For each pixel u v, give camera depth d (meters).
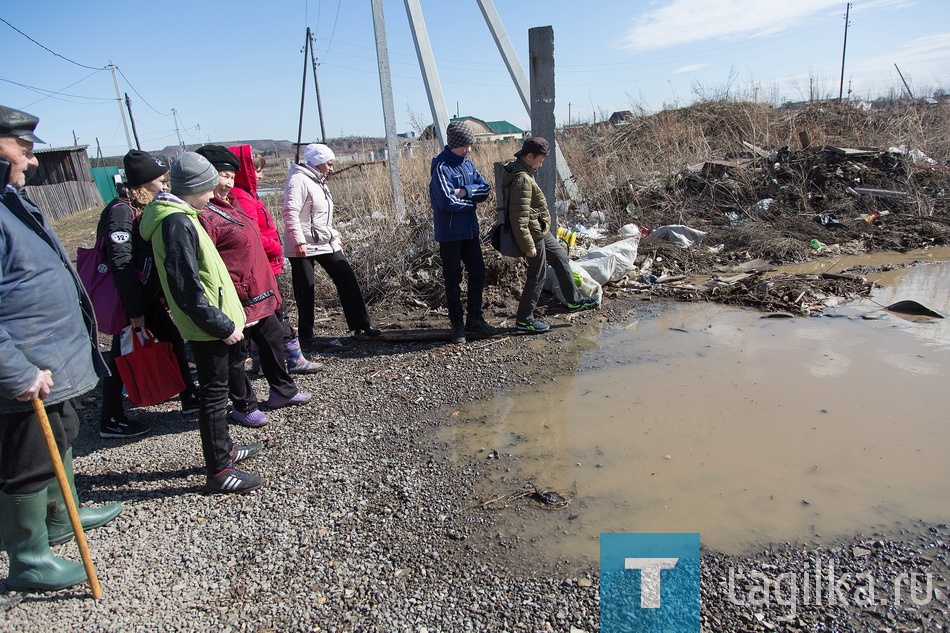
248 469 3.60
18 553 2.61
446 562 2.70
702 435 3.67
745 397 4.10
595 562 2.65
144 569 2.77
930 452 3.31
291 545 2.88
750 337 5.17
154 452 3.90
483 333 5.68
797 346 4.89
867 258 7.36
